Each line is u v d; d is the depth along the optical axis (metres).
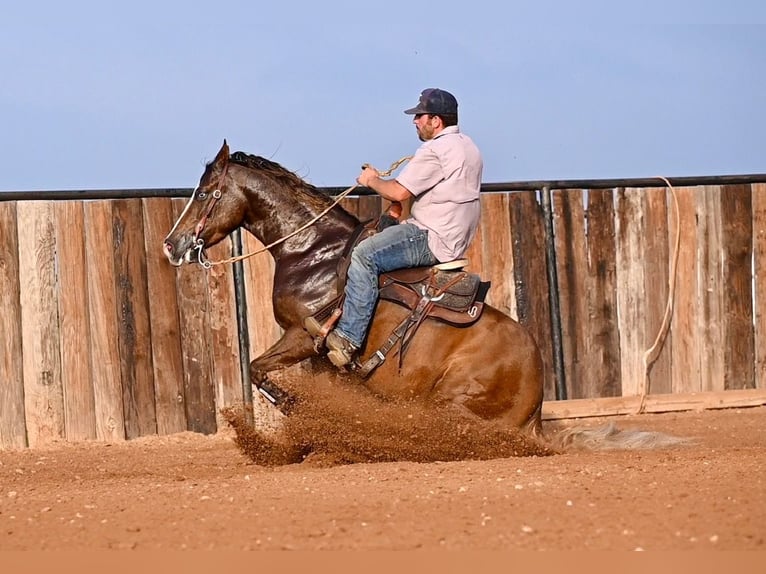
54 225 14.43
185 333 14.77
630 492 8.02
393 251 11.14
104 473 11.62
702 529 6.79
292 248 11.79
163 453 13.41
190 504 8.17
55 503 8.59
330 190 14.98
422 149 11.27
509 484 8.52
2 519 7.91
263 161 12.19
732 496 7.74
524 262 15.70
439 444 11.24
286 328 11.73
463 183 11.26
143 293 14.63
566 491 8.12
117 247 14.57
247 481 9.45
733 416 15.70
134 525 7.44
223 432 14.77
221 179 11.99
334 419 11.39
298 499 8.17
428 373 11.23
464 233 11.35
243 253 14.86
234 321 14.85
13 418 14.31
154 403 14.67
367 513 7.52
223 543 6.80
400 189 11.16
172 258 12.05
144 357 14.62
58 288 14.45
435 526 7.07
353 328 11.11
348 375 11.46
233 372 14.84
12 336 14.31
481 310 11.34
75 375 14.47
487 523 7.11
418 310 11.22
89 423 14.50
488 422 11.22
